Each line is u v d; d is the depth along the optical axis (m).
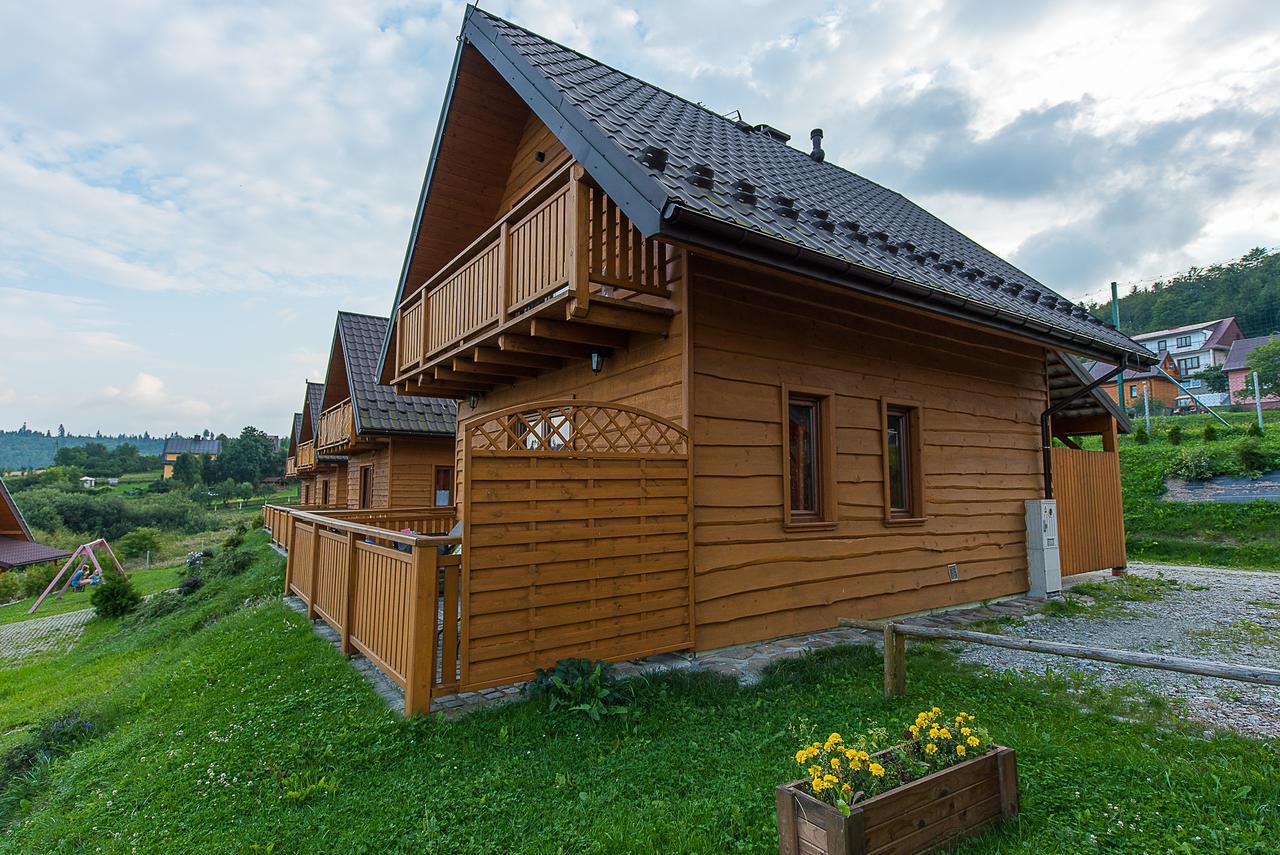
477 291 6.66
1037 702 4.09
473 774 3.26
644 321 5.43
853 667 4.85
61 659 12.08
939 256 7.38
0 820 3.80
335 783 3.28
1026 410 8.80
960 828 2.41
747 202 4.95
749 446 5.72
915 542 7.11
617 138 4.74
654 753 3.38
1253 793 2.80
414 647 3.96
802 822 2.23
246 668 5.58
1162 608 7.50
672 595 5.02
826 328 6.43
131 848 2.96
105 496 51.28
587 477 4.65
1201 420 25.61
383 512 9.77
